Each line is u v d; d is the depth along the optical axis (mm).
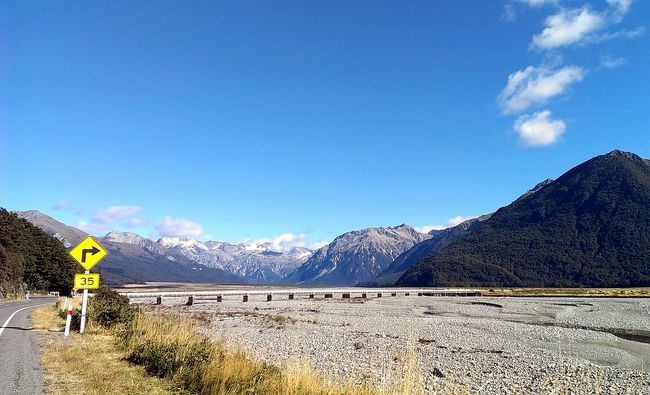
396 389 12953
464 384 19938
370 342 33000
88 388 10609
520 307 78938
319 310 72938
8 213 84188
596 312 66562
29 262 85688
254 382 11758
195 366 12648
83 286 20906
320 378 13398
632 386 19906
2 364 13164
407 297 128125
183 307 79562
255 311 68062
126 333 18594
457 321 53125
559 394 18141
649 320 53844
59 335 19812
